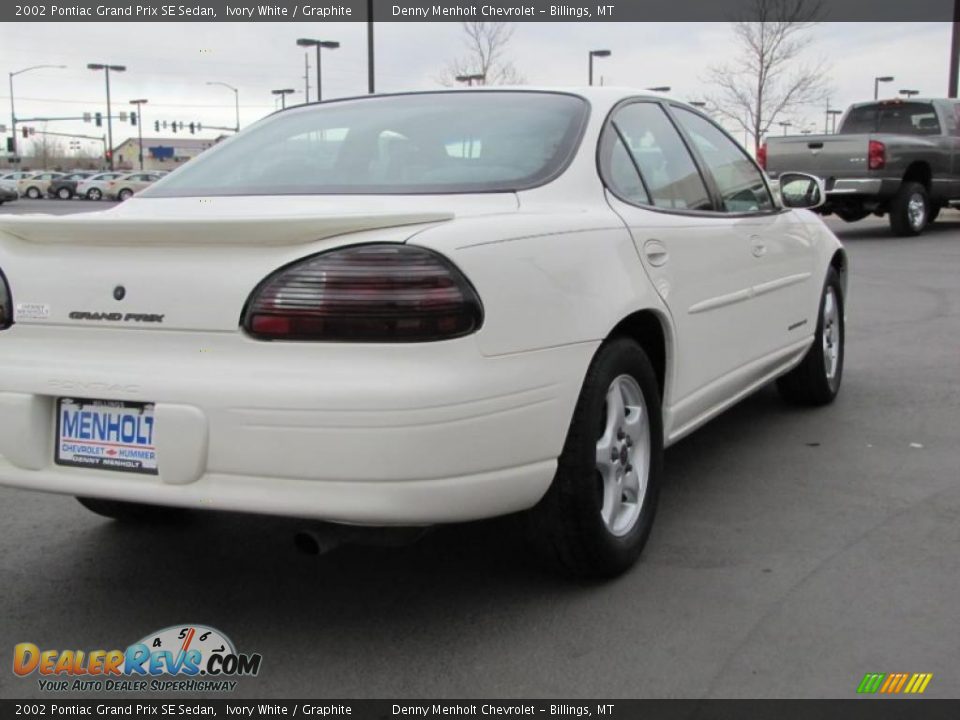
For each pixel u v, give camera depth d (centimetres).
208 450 271
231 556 373
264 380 266
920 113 1592
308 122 394
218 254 276
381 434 260
